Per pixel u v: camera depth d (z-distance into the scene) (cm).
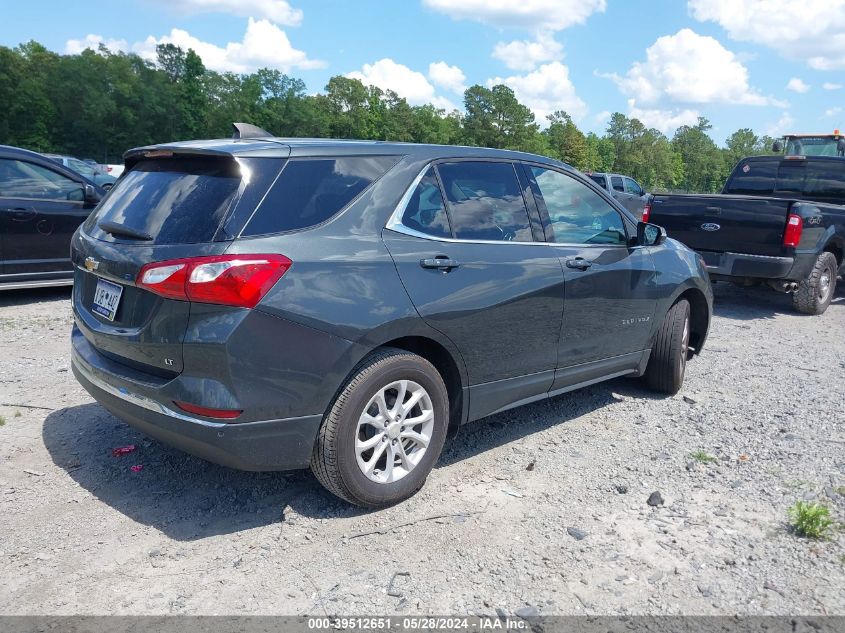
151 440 427
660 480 389
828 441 448
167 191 329
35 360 592
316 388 311
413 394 351
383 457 353
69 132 9900
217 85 11288
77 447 416
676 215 897
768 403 526
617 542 322
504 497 366
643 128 15762
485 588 286
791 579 294
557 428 467
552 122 14250
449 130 13475
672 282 509
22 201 802
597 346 457
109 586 284
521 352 402
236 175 314
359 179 345
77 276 384
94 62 10006
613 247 466
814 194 1045
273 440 307
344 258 321
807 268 868
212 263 290
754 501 364
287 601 276
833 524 338
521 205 415
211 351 290
